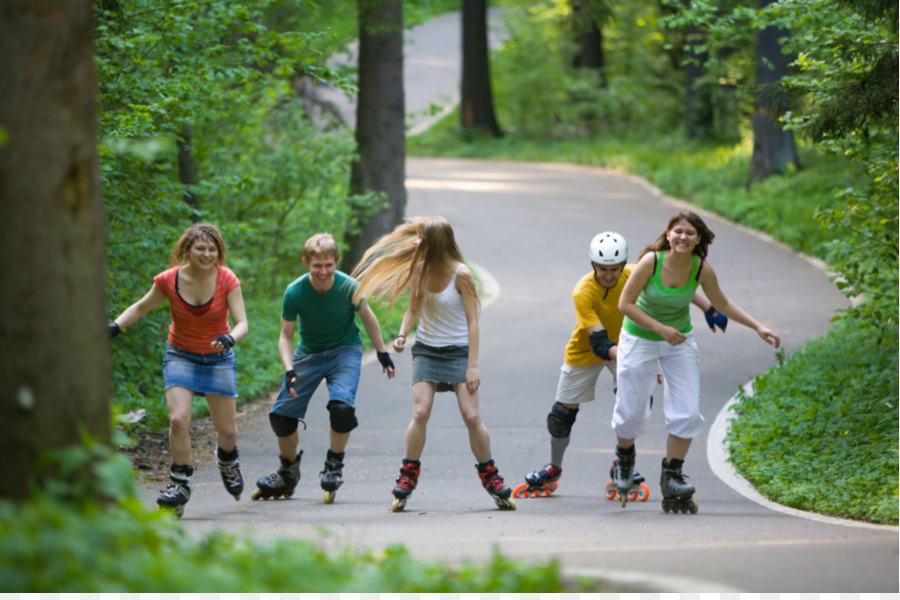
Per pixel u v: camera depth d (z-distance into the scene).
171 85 19.42
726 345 28.09
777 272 37.47
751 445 18.12
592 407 22.83
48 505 5.73
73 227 6.36
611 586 7.14
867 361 22.52
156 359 23.98
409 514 13.84
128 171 20.11
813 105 19.88
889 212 19.45
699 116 81.50
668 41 78.94
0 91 6.13
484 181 68.25
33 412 6.28
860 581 7.86
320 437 20.69
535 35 97.62
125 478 6.11
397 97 37.12
